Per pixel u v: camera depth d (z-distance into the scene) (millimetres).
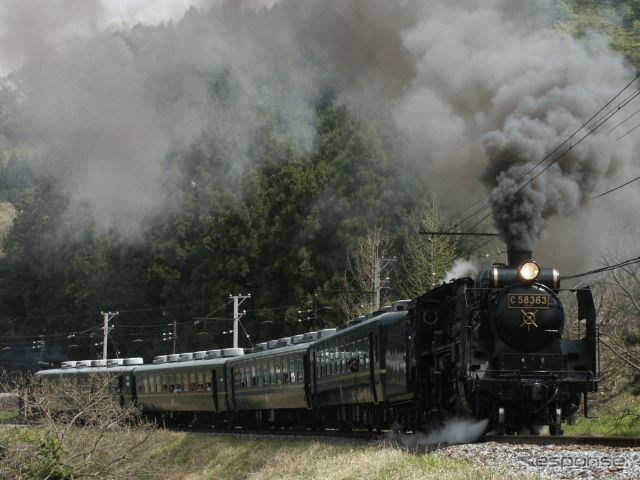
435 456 29359
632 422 43062
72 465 43781
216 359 67688
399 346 40312
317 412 54375
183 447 59188
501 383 32156
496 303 32719
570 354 33188
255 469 46875
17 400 64750
